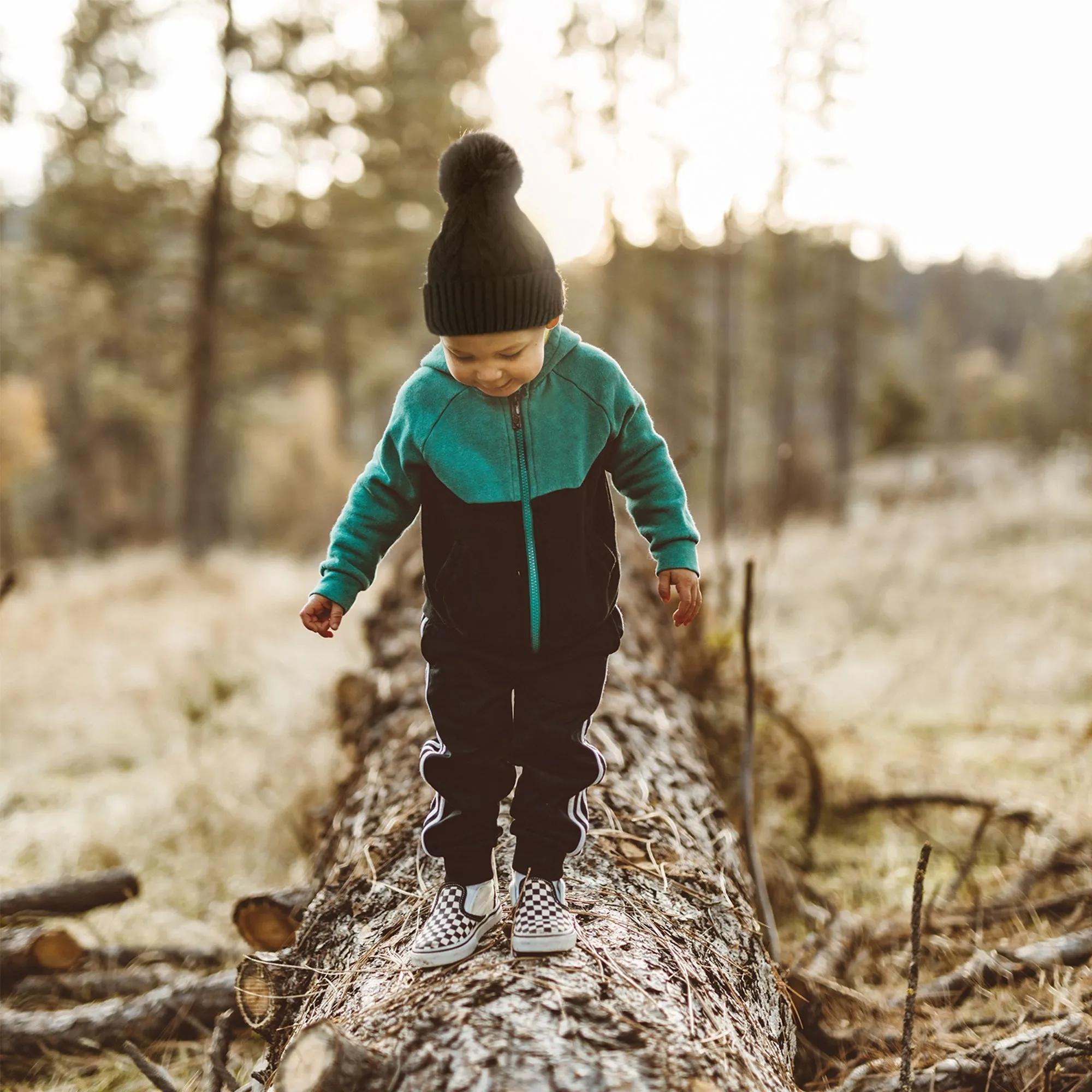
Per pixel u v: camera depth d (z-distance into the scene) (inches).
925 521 501.4
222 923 136.3
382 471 71.7
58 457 950.4
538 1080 56.5
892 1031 96.0
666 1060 59.2
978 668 247.1
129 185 559.8
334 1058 56.4
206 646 290.4
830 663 225.3
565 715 71.4
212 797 172.6
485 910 73.2
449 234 62.4
